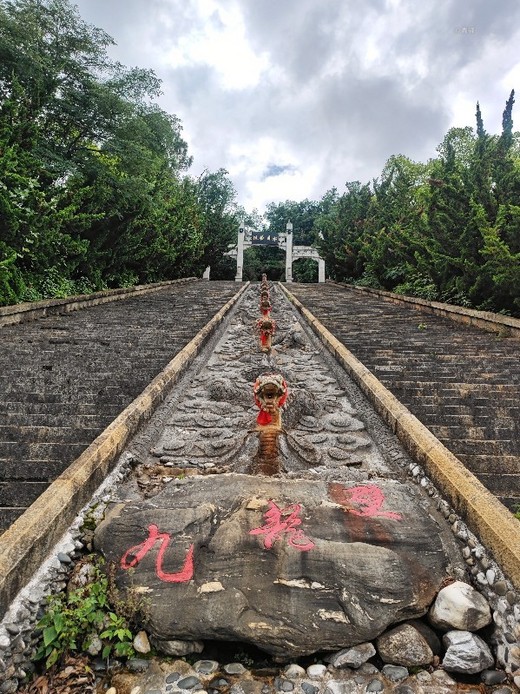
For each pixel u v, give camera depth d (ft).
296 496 10.96
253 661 8.06
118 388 18.92
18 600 8.07
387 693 7.36
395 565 8.89
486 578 8.79
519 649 7.53
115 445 13.24
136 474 13.37
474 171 36.32
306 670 7.79
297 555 9.00
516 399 18.22
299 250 134.82
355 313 43.42
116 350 25.34
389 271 55.67
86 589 8.73
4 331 29.40
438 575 9.00
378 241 58.13
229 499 10.75
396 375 21.88
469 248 33.63
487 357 24.68
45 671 7.72
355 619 8.02
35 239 33.32
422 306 43.01
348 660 7.72
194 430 16.55
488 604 8.36
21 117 34.91
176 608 8.21
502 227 30.40
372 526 9.96
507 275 28.86
